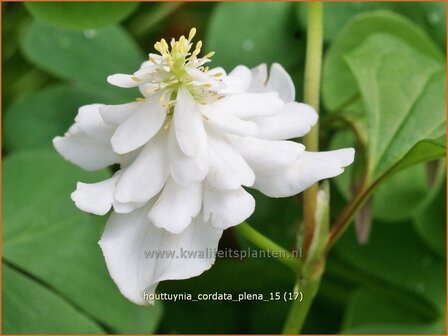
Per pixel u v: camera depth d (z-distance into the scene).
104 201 0.11
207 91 0.11
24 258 0.16
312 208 0.13
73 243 0.16
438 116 0.15
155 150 0.11
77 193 0.11
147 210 0.11
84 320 0.16
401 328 0.17
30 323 0.16
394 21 0.18
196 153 0.10
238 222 0.10
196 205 0.11
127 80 0.11
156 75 0.11
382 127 0.15
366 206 0.16
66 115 0.18
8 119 0.18
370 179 0.14
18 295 0.16
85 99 0.18
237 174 0.11
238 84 0.11
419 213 0.18
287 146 0.11
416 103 0.15
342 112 0.16
